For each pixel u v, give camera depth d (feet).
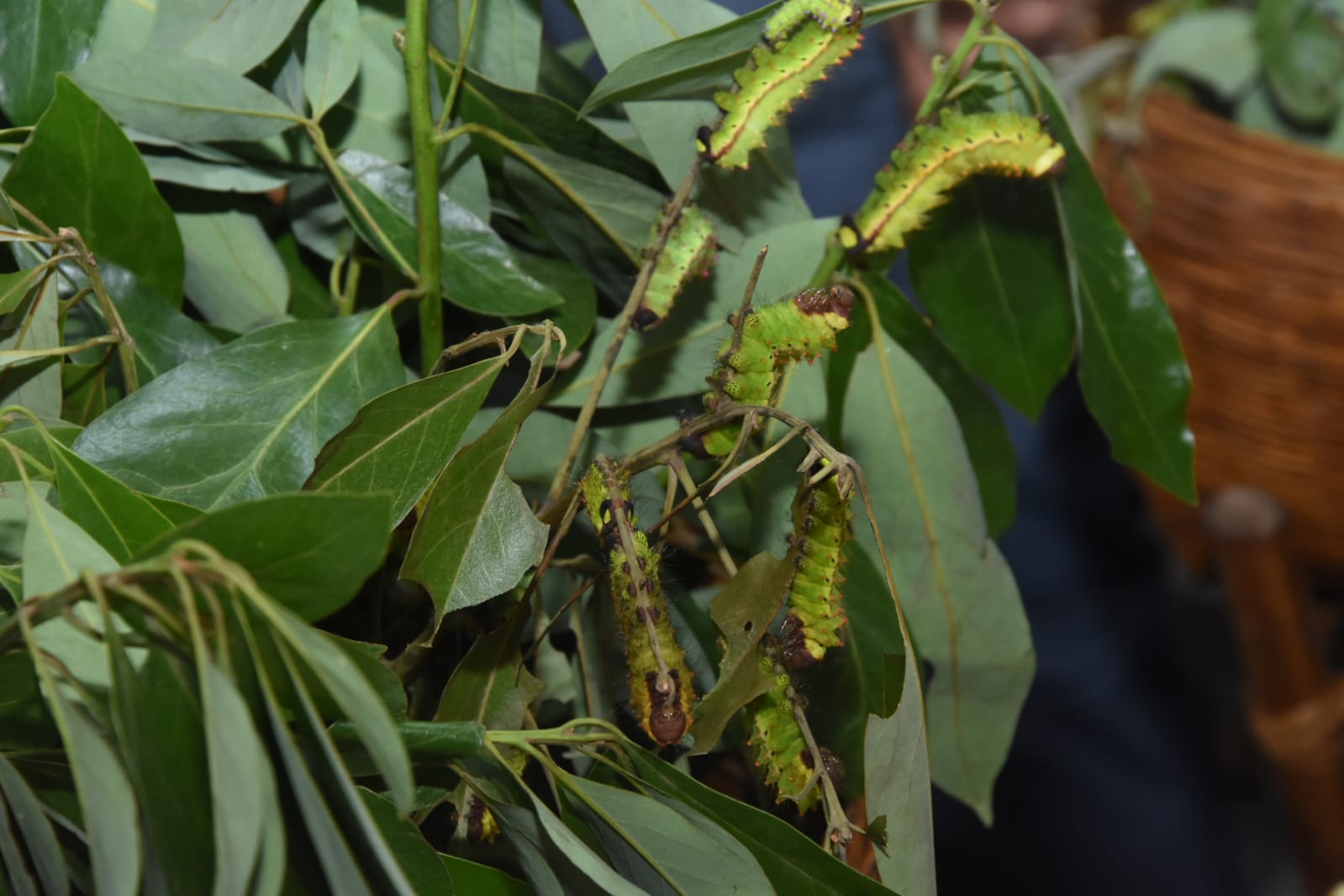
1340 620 4.31
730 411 1.97
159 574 1.66
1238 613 3.52
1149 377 2.31
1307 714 3.58
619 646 2.21
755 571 1.96
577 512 2.16
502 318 2.26
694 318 2.30
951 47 3.79
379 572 2.12
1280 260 3.04
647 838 1.95
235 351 2.07
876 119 4.85
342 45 2.20
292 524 1.68
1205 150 3.09
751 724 2.04
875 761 1.99
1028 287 2.41
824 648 1.97
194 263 2.29
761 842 1.95
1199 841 5.24
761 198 2.32
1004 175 2.21
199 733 1.72
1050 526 5.26
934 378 2.39
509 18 2.25
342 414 2.07
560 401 2.29
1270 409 3.19
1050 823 5.29
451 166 2.27
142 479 2.00
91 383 2.15
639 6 2.22
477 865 1.99
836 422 2.32
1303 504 3.30
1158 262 3.22
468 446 1.91
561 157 2.24
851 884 1.94
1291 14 3.10
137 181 2.13
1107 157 3.25
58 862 1.80
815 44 2.03
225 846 1.60
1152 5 3.41
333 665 1.64
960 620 2.41
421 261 2.18
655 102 2.22
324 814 1.67
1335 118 3.15
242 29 2.18
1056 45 3.82
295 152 2.28
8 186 2.11
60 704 1.67
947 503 2.37
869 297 2.25
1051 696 5.34
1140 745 5.30
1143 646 5.26
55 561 1.85
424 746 1.88
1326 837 3.76
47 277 2.08
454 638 2.18
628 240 2.30
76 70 2.14
